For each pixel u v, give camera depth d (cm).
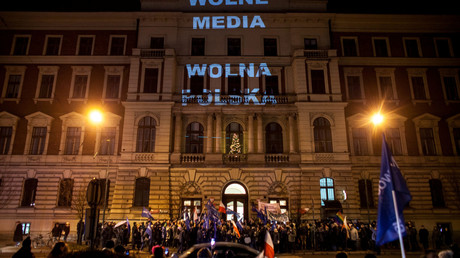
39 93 3312
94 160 3127
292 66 3350
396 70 3422
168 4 3491
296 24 3441
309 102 3159
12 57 3369
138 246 2453
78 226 2559
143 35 3384
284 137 3180
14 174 3111
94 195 1219
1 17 3419
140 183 3023
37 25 3450
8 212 3017
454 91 3425
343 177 3020
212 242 1035
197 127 3225
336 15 3428
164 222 2625
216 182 3006
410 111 3316
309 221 2872
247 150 3117
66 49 3400
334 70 3278
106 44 3412
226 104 3186
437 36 3531
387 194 759
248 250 1015
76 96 3303
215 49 3388
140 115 3142
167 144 3066
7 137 3216
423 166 3177
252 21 3453
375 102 3322
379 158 3183
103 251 489
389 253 2317
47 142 3181
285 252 2350
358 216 2919
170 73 3228
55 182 3088
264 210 2500
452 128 3297
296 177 3020
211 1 3494
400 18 3484
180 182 3005
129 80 3222
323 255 2245
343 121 3153
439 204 3127
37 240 2575
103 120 3219
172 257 1046
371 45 3466
